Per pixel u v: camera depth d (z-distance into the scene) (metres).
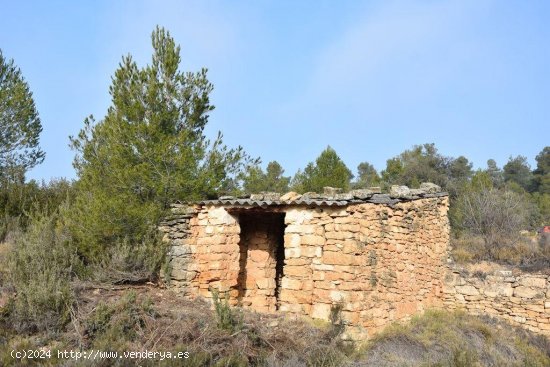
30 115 17.75
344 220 9.96
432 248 13.73
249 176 13.55
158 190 11.39
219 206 11.33
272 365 7.86
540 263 14.27
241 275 12.21
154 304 9.56
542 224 27.27
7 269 10.31
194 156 11.89
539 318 12.93
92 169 12.04
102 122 12.33
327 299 9.91
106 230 11.31
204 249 11.35
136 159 11.74
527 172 52.44
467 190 24.80
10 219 15.25
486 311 13.67
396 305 11.34
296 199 10.44
